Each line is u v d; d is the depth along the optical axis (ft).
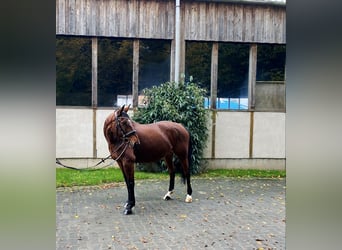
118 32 23.77
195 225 13.69
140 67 26.37
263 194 18.93
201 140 23.72
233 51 27.02
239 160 25.59
